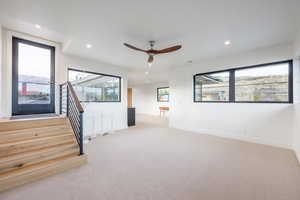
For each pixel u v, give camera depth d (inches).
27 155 76.5
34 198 58.6
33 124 96.4
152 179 73.1
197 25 89.1
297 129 99.9
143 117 330.0
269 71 128.6
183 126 195.3
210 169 83.5
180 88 198.4
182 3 68.7
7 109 109.9
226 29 94.2
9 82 110.5
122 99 201.5
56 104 136.7
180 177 75.0
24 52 120.9
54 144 92.4
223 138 149.6
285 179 72.7
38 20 84.4
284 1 66.5
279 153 106.9
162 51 103.5
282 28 92.7
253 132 135.6
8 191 62.7
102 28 93.5
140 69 214.8
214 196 60.6
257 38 108.0
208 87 171.0
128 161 94.0
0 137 80.6
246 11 74.8
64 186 66.8
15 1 67.1
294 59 112.6
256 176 75.8
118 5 70.5
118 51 135.8
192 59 163.2
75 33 100.0
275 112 123.8
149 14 78.0
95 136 159.2
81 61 155.6
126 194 61.7
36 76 127.6
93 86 172.7
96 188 65.5
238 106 144.9
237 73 147.0
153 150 114.5
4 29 107.4
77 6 71.1
